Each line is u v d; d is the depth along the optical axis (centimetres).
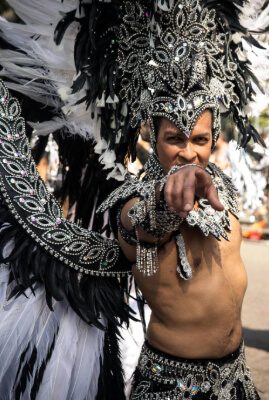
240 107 189
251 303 468
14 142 197
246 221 803
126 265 197
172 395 171
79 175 228
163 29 170
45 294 196
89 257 193
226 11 180
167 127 166
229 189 183
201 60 169
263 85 200
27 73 198
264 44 200
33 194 195
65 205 241
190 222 162
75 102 192
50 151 259
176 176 141
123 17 175
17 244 194
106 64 183
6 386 191
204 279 169
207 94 167
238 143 201
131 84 178
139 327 232
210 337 170
